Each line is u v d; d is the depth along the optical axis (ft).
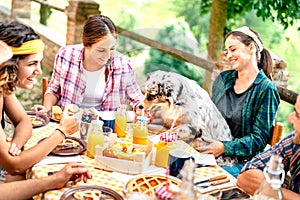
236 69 9.32
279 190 5.38
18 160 7.02
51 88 10.55
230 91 9.57
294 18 17.61
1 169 8.67
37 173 6.89
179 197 4.90
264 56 9.57
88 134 7.93
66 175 6.54
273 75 12.94
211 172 7.30
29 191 6.39
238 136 9.33
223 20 19.02
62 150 7.68
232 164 8.80
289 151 6.95
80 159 7.48
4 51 7.00
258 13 18.53
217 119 8.81
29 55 7.47
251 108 9.18
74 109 8.20
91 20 9.84
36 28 24.98
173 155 7.00
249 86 9.28
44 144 7.25
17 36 7.32
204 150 8.18
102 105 10.25
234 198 6.39
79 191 6.26
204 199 6.06
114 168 7.09
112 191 6.32
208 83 9.56
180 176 6.97
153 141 7.73
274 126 9.00
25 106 18.60
